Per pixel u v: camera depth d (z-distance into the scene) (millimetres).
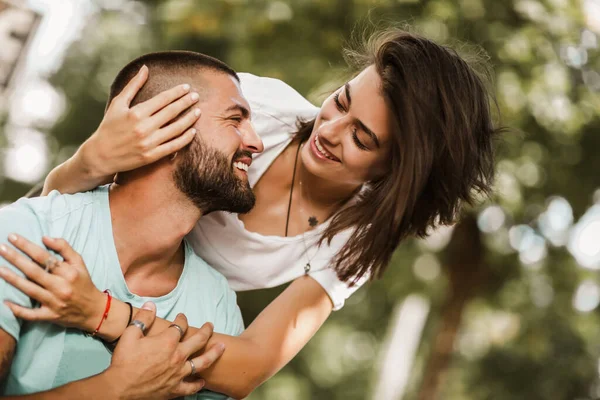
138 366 2338
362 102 2775
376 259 3006
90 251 2436
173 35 8219
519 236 8484
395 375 11547
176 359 2408
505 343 10547
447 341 9234
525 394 11680
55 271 2264
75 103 13852
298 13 7410
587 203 8016
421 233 3102
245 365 2703
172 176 2453
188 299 2652
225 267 3100
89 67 14008
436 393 9250
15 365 2324
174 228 2498
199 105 2473
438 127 2824
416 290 9297
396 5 6867
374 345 16078
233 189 2500
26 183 15023
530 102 7047
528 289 9391
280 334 2914
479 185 3107
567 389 11539
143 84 2496
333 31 7402
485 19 7012
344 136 2812
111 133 2414
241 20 7648
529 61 7090
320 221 3125
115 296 2469
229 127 2500
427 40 2855
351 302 13422
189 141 2422
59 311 2264
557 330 10656
